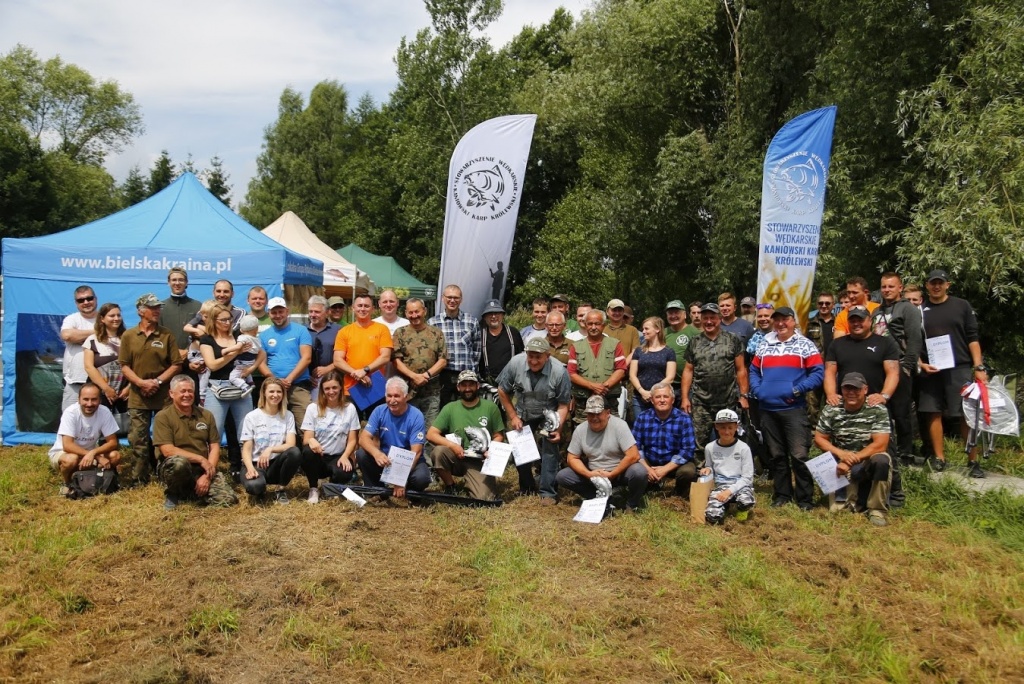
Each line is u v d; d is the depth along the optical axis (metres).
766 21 17.89
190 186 11.13
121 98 47.94
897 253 12.19
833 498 7.10
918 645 4.52
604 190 24.12
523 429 7.34
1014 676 4.18
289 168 55.31
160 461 7.46
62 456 7.37
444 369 8.23
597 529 6.52
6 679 4.10
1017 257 10.57
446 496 7.21
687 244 21.78
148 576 5.43
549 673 4.17
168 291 9.73
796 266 9.02
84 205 45.59
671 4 19.55
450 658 4.38
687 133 20.78
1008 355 12.16
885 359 7.11
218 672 4.20
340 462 7.28
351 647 4.43
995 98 11.53
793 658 4.38
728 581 5.41
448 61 26.75
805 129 8.93
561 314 8.22
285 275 9.88
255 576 5.39
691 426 7.39
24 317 9.66
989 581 5.42
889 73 13.77
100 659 4.30
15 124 41.66
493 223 9.16
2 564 5.64
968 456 8.20
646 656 4.39
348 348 8.03
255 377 8.13
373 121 46.84
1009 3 12.19
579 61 22.88
